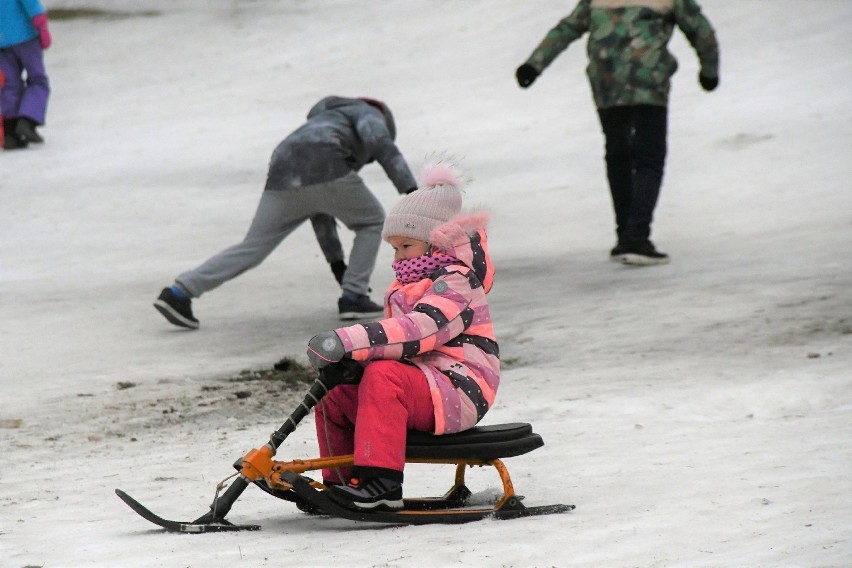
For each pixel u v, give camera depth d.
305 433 22.16
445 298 15.35
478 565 12.45
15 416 24.47
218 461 19.91
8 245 47.62
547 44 39.44
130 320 35.00
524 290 35.81
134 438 22.34
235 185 56.94
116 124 71.81
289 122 69.31
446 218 15.94
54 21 100.12
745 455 17.77
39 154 65.38
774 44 69.69
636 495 15.77
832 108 57.41
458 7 89.88
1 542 14.62
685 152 53.97
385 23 89.12
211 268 33.44
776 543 12.62
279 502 17.02
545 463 18.42
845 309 29.41
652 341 28.22
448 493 16.09
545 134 61.09
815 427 19.61
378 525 15.08
